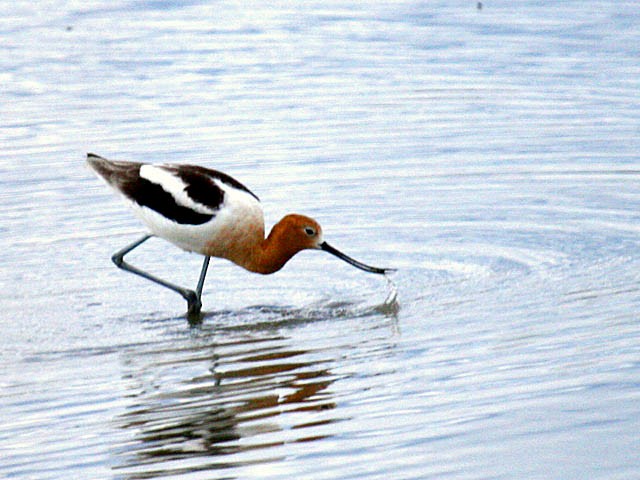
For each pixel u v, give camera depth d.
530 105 19.80
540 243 14.02
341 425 9.48
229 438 9.38
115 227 15.08
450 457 8.78
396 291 12.73
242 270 13.77
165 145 17.95
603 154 17.31
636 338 10.91
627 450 8.70
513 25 25.20
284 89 20.98
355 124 18.95
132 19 26.59
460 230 14.59
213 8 27.53
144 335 11.84
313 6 27.55
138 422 9.71
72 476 8.85
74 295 12.95
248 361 11.02
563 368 10.30
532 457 8.69
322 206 15.50
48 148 17.95
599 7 26.53
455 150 17.69
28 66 22.75
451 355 10.82
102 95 20.80
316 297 12.78
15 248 14.34
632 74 21.34
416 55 23.06
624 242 13.90
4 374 10.89
